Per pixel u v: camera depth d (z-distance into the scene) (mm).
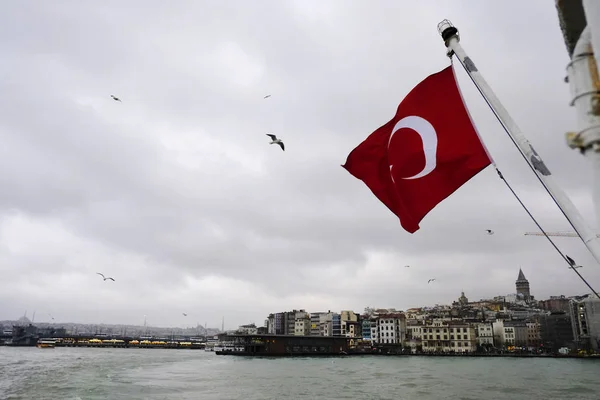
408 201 9141
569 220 4785
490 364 123000
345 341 180375
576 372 91375
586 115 3156
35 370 82312
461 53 6758
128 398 48188
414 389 58719
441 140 8758
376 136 10219
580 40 3271
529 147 5461
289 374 83375
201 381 68125
